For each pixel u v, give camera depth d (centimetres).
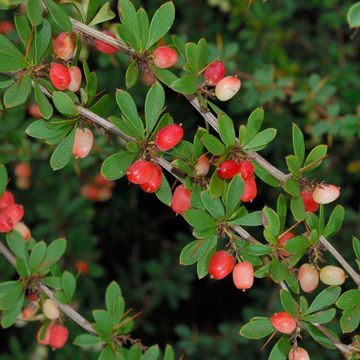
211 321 122
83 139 57
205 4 108
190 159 56
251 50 109
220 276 55
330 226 56
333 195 55
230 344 94
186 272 104
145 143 55
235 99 98
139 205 123
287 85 83
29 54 55
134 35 55
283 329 55
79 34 56
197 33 108
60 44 56
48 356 94
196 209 55
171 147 54
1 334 110
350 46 103
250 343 101
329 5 99
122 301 60
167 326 122
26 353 94
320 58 112
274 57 97
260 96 83
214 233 55
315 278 56
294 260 55
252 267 55
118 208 121
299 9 116
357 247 56
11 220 59
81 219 92
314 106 82
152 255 126
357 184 119
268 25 96
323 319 56
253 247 55
